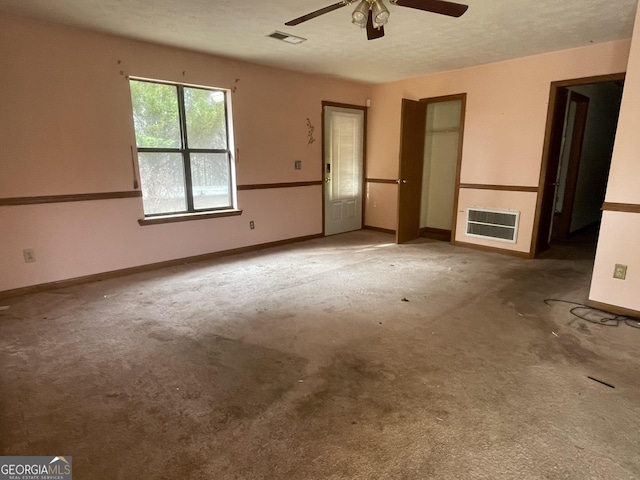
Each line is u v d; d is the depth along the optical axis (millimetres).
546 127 4367
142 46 3771
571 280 3820
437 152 6129
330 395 1997
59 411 1872
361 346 2500
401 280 3811
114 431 1743
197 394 2010
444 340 2574
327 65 4750
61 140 3436
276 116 5016
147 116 3996
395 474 1511
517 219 4711
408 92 5637
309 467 1545
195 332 2705
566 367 2252
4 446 1646
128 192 3900
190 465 1557
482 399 1963
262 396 1993
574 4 2877
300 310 3080
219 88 4430
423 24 3295
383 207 6297
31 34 3170
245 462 1571
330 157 5848
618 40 3766
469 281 3779
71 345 2518
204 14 3066
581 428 1760
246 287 3623
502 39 3734
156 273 4070
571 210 5715
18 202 3291
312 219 5770
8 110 3150
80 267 3705
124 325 2816
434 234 6242
